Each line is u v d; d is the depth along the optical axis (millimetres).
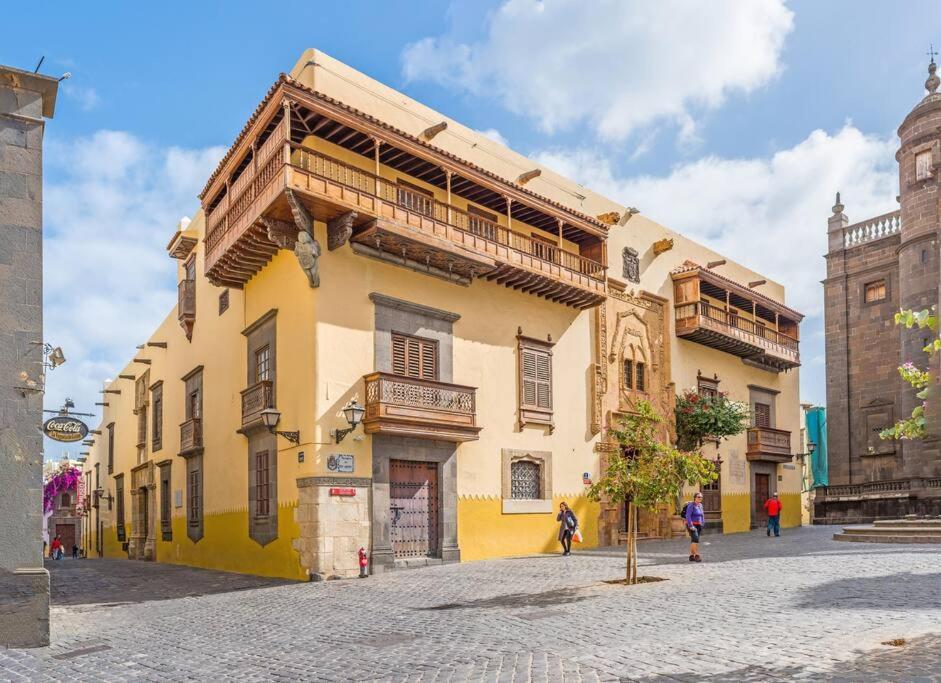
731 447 30828
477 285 21750
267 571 19109
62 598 15531
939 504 28938
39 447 10008
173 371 28219
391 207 18500
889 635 7938
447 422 19188
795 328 35312
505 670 7699
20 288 10109
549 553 21906
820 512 33844
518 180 23672
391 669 8227
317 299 17938
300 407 18094
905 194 34062
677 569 15828
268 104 17344
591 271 24672
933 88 34031
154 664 9008
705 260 31750
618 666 7477
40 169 10453
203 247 25562
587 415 24594
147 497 31281
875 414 36344
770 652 7535
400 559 18609
